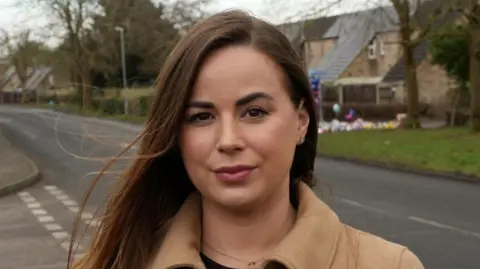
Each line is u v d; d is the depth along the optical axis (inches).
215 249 60.6
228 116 56.7
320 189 96.1
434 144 914.1
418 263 58.6
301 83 59.6
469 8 1031.0
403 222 414.3
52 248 363.6
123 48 1692.9
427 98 1780.3
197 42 58.1
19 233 410.0
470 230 382.6
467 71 1348.4
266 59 57.8
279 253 54.9
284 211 60.5
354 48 2245.3
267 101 57.1
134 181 66.9
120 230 67.8
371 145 952.3
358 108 1771.7
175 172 68.7
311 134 66.6
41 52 1883.6
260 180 56.7
